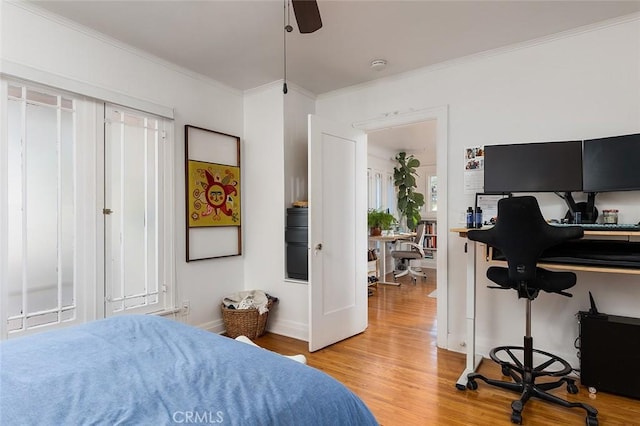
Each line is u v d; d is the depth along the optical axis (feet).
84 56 7.79
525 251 6.18
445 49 8.83
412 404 6.73
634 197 7.29
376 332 11.03
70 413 2.52
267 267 11.28
